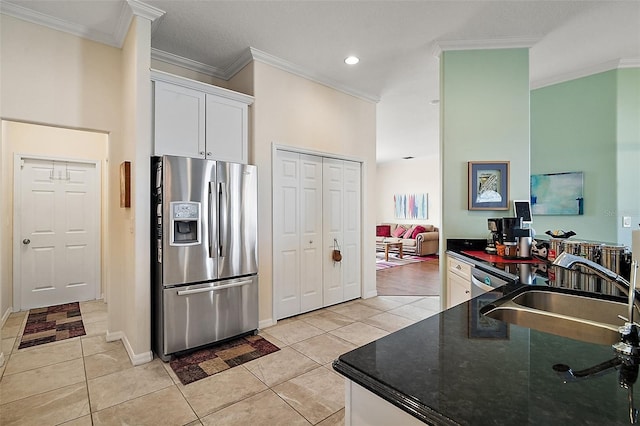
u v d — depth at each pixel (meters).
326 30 2.80
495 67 2.98
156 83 2.59
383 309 3.88
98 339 2.91
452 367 0.75
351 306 4.00
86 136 4.10
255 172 3.04
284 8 2.49
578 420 0.53
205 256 2.70
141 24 2.48
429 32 2.81
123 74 2.88
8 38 2.43
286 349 2.73
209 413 1.86
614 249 2.07
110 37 2.84
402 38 2.91
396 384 0.68
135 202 2.47
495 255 2.63
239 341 2.90
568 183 3.47
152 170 2.60
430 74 3.70
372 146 4.46
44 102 2.57
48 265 3.88
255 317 3.04
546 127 3.63
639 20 2.57
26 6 2.42
